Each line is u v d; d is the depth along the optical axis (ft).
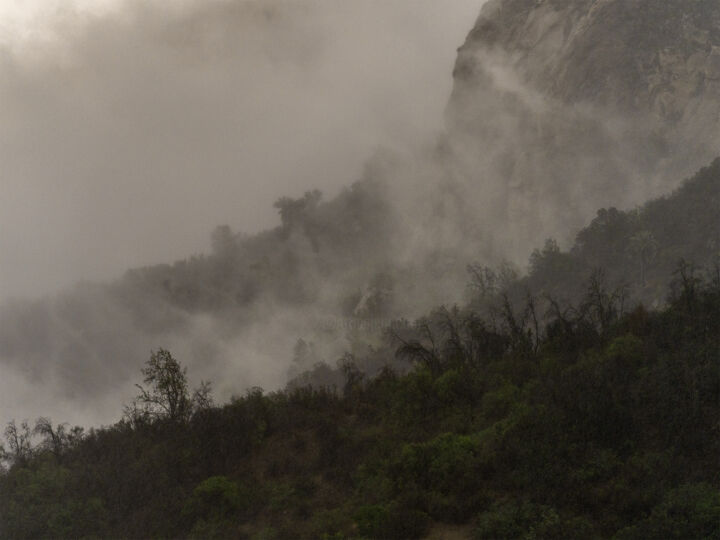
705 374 69.46
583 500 57.77
